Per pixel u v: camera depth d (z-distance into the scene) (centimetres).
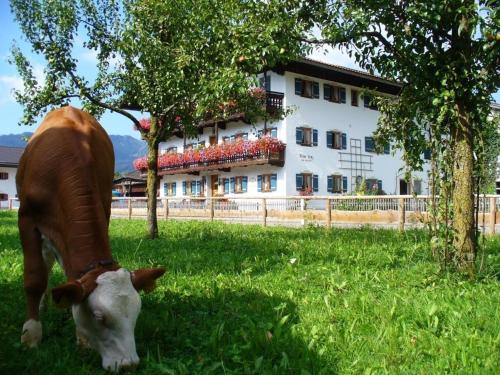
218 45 854
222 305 595
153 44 1172
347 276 758
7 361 418
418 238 1268
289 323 524
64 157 460
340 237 1323
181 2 1121
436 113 763
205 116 1416
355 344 457
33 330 461
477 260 784
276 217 2181
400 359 423
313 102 3303
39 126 561
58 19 1228
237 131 3491
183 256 982
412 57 774
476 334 466
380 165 3694
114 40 1259
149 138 1388
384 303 587
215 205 2495
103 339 371
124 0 1262
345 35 794
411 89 839
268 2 805
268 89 3256
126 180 4819
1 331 484
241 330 478
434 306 527
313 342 452
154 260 945
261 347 455
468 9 650
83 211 422
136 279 383
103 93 1328
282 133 3175
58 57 1222
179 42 1151
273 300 616
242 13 828
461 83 740
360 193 3111
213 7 898
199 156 3566
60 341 471
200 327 513
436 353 429
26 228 474
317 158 3316
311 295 646
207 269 836
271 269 838
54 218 455
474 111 767
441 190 755
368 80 3438
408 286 688
